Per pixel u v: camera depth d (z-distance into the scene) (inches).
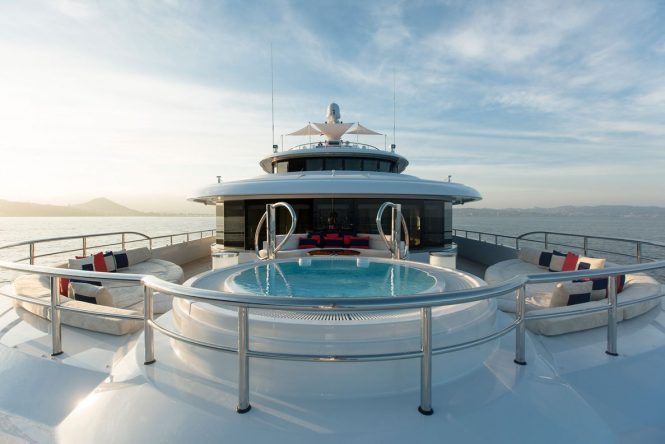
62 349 126.7
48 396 102.8
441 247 432.8
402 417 84.7
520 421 84.1
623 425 96.3
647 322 154.3
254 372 98.3
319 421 83.5
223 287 186.7
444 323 108.8
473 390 96.2
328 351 98.0
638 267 119.3
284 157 458.9
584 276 111.2
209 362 105.1
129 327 141.0
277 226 427.8
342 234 408.5
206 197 398.9
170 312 154.3
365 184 353.4
